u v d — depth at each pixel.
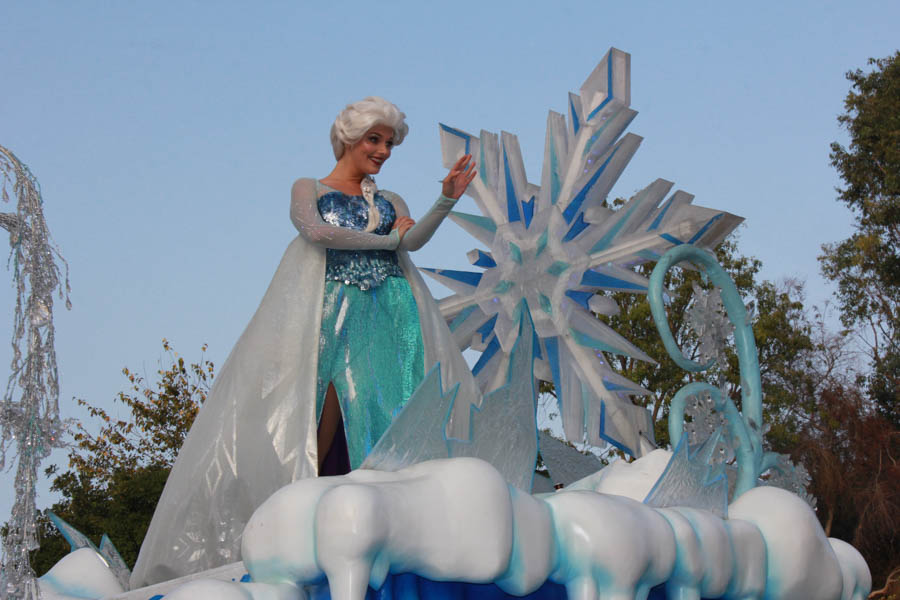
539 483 6.79
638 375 20.25
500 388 4.30
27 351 4.11
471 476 3.47
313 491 3.22
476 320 6.79
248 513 4.81
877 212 24.50
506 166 6.86
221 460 4.88
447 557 3.32
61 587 4.62
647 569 4.10
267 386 4.99
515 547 3.61
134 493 15.38
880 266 24.61
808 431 21.09
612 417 6.75
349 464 5.37
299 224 5.25
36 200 4.24
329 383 5.23
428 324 5.49
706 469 5.06
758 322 22.31
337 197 5.43
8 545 3.95
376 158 5.61
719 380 5.96
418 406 3.78
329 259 5.33
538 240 6.77
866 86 25.70
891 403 23.08
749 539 4.98
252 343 5.10
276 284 5.25
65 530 5.16
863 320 25.56
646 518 4.21
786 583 5.09
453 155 6.82
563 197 6.86
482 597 3.87
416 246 5.45
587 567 3.90
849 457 20.55
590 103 6.98
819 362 22.66
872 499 19.31
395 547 3.15
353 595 2.96
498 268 6.75
